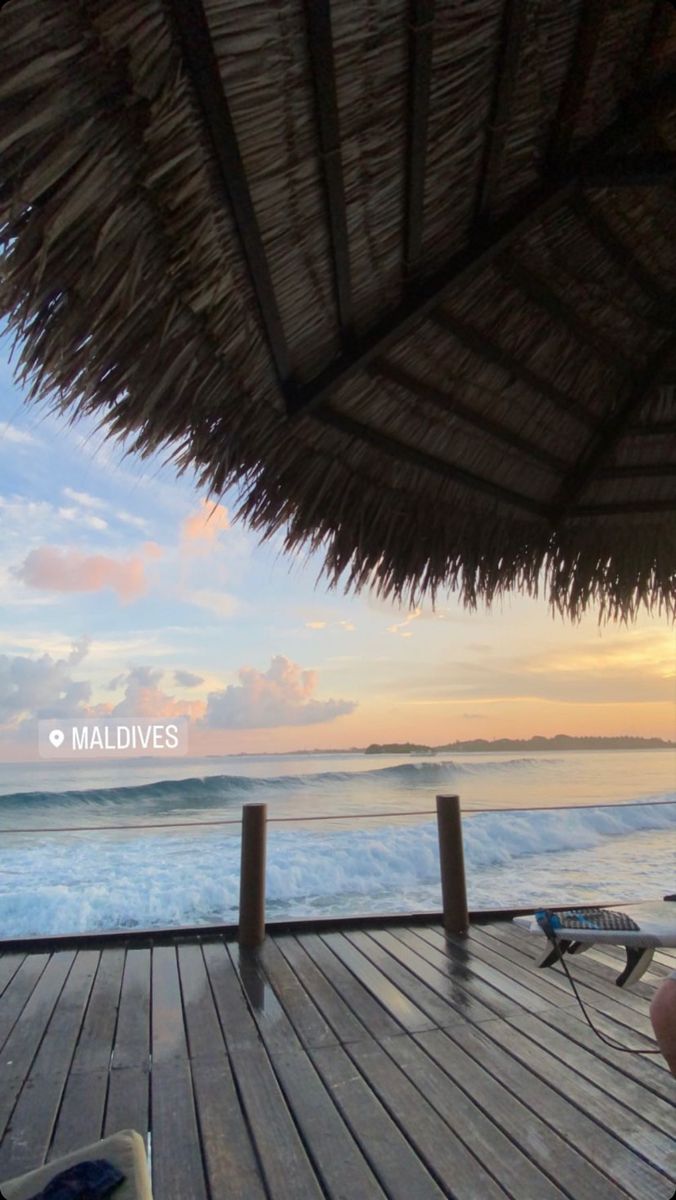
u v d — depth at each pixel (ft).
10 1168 5.05
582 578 7.12
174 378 4.03
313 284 4.04
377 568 6.38
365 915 11.32
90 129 2.63
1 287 3.09
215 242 3.37
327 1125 5.57
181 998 8.28
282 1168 5.02
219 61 2.66
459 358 5.29
